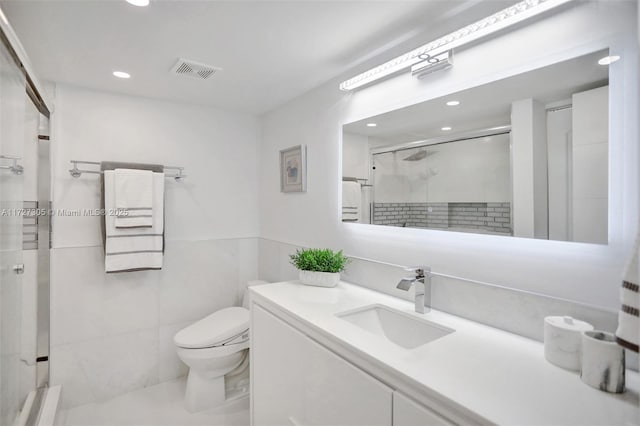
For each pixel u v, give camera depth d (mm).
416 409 891
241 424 2066
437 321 1349
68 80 2146
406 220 1656
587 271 1061
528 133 1202
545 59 1154
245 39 1637
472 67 1373
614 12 995
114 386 2354
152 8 1375
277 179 2729
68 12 1396
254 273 2967
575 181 1085
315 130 2281
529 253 1201
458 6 1373
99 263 2301
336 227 2102
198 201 2707
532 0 1092
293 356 1414
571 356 952
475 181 1369
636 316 648
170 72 2023
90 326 2275
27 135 1771
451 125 1456
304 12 1409
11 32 1139
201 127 2711
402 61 1528
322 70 2004
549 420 728
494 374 925
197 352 2070
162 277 2541
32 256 1999
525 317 1201
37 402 1936
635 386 870
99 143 2316
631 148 965
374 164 1832
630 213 970
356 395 1087
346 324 1278
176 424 2053
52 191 2146
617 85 990
